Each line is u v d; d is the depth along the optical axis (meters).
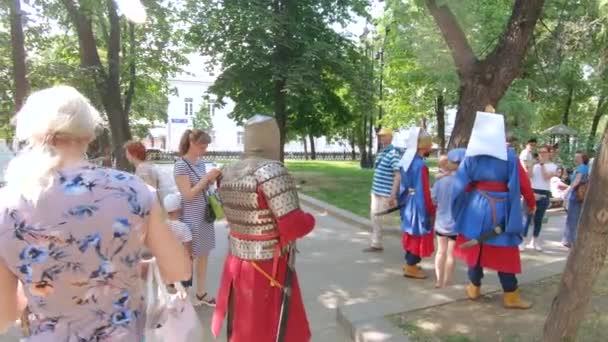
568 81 19.70
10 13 8.82
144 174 4.94
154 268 2.05
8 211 1.52
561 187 11.20
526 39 7.32
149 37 17.53
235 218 2.88
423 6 8.06
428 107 25.59
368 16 19.67
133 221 1.61
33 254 1.51
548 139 21.39
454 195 4.60
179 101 58.38
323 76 19.16
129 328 1.62
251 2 17.33
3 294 1.57
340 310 4.46
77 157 1.66
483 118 4.50
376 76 24.33
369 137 28.41
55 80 12.87
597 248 2.79
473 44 10.09
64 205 1.53
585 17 10.44
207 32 18.05
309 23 18.72
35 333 1.56
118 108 15.03
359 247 7.68
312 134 21.45
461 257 4.65
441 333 3.87
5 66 11.38
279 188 2.73
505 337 3.77
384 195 7.18
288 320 2.85
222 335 4.21
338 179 19.28
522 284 5.09
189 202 4.66
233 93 18.94
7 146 7.67
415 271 5.92
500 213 4.34
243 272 2.86
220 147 57.66
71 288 1.54
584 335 3.74
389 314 4.30
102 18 14.44
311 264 6.64
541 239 8.34
